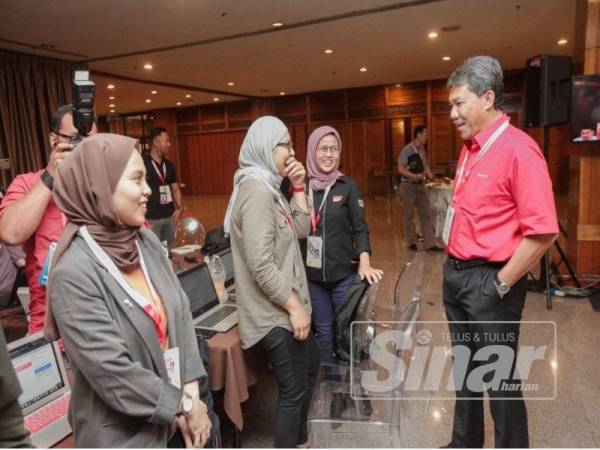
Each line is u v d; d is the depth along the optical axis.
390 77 10.45
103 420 1.01
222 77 9.23
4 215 1.47
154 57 7.08
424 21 5.88
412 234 5.83
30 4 4.48
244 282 1.65
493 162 1.50
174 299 1.17
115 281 1.02
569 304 3.55
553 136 10.38
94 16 4.94
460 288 1.62
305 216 1.88
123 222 1.05
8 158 6.12
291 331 1.64
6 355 0.71
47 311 0.99
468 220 1.58
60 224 1.57
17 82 6.26
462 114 1.55
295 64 8.27
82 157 0.99
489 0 5.17
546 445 1.91
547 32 6.73
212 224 8.69
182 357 1.18
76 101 1.52
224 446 1.99
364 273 2.08
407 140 11.87
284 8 5.10
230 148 14.05
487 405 2.24
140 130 15.47
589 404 2.19
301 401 1.70
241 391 1.75
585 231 3.95
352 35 6.39
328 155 2.20
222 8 4.98
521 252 1.43
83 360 0.95
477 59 1.53
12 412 0.71
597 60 3.79
